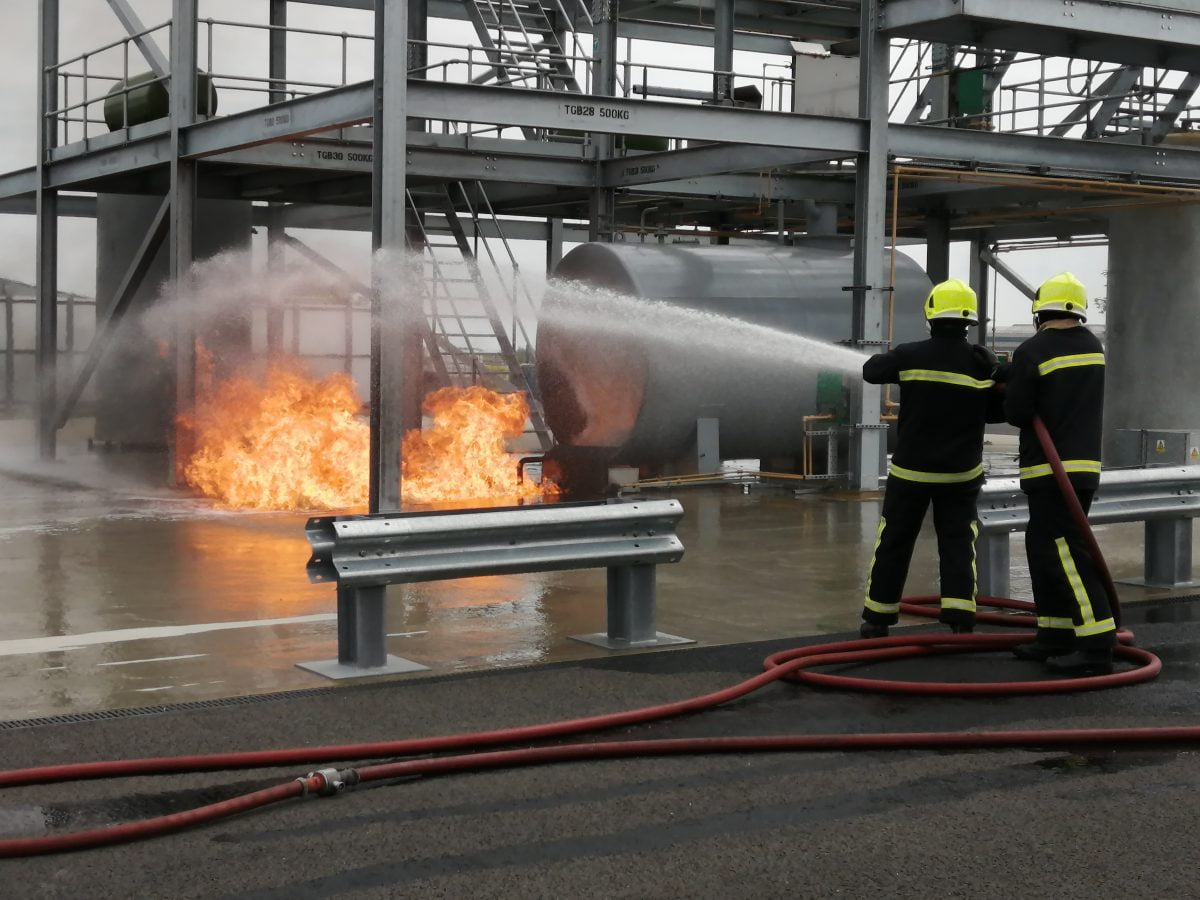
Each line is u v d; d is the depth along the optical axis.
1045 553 7.69
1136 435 19.08
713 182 19.83
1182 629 8.67
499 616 8.99
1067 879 4.51
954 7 15.31
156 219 17.86
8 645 8.00
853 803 5.28
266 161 17.44
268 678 7.25
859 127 16.39
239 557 11.32
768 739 5.98
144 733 6.16
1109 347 20.45
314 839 4.84
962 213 22.80
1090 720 6.53
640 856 4.70
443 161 18.62
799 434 17.55
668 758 5.86
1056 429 7.66
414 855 4.70
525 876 4.52
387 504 13.02
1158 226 19.61
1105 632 7.43
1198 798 5.35
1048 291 7.84
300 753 5.70
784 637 8.41
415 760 5.73
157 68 17.95
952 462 7.97
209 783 5.48
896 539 8.07
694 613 9.17
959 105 20.88
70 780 5.50
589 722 6.23
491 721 6.43
